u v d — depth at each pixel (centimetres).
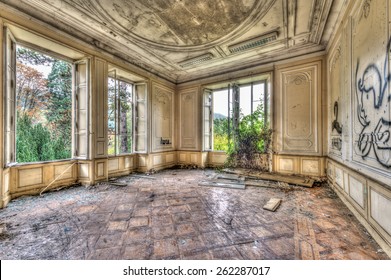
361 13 240
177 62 552
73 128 432
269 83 528
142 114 594
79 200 330
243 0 303
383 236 185
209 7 321
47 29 347
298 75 476
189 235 213
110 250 186
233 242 199
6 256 175
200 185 431
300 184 414
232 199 335
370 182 212
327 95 430
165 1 307
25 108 506
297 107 478
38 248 188
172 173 572
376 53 202
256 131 557
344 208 290
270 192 375
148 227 233
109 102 532
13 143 328
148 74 588
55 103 555
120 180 479
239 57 517
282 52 484
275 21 356
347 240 201
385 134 184
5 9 297
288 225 236
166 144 664
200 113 661
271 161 518
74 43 391
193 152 675
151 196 353
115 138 512
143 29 386
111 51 467
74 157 432
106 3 312
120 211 282
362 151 237
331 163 396
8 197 311
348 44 285
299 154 474
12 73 327
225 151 648
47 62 549
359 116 246
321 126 443
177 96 711
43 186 369
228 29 383
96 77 434
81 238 207
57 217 260
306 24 363
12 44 330
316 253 179
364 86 231
